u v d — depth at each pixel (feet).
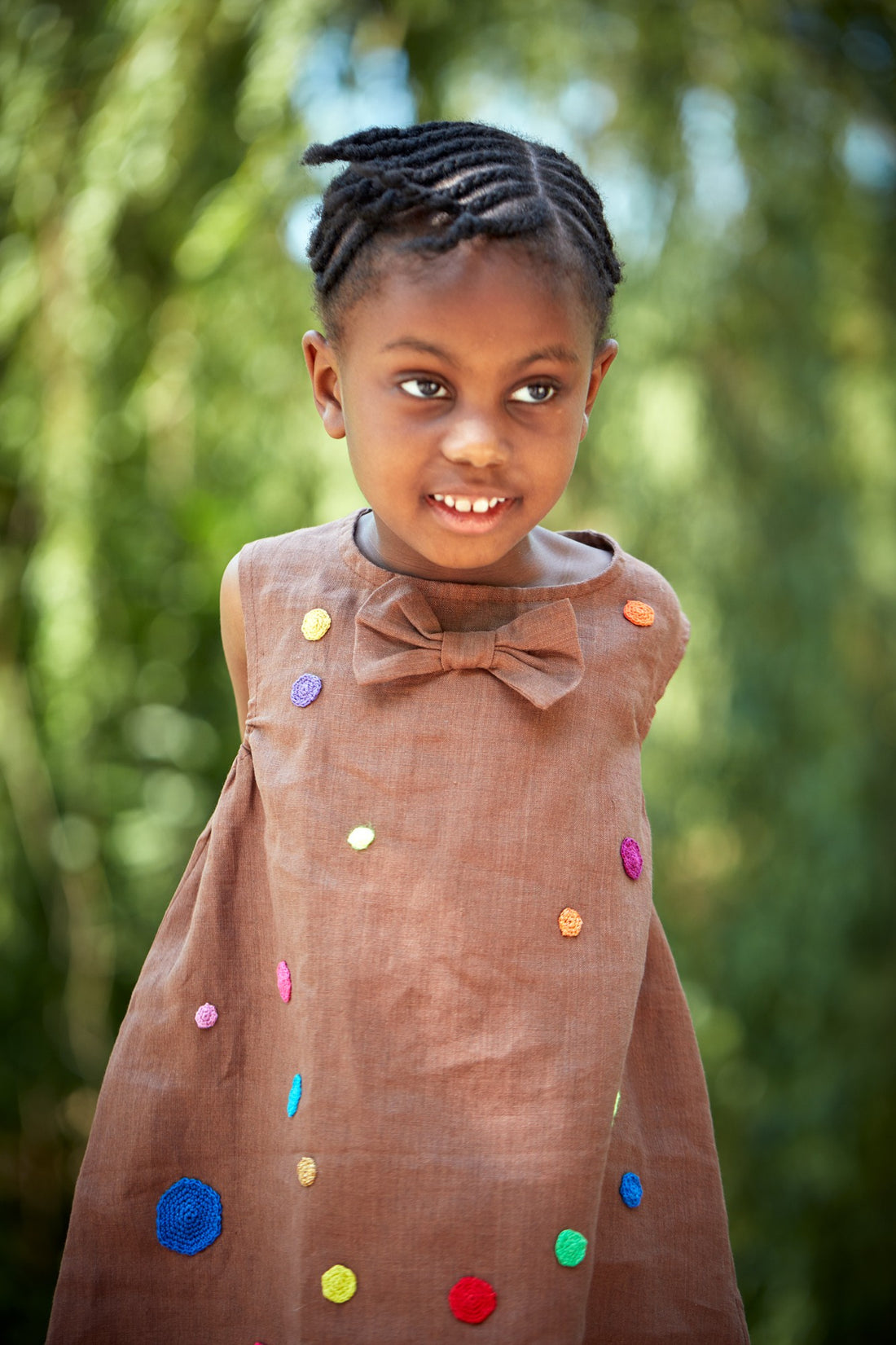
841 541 12.67
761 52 11.74
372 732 3.85
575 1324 3.52
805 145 12.10
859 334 13.02
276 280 11.96
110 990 13.29
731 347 12.17
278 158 11.18
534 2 11.32
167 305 12.09
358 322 3.57
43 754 12.59
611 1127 3.69
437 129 3.83
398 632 3.86
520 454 3.51
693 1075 4.26
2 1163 13.37
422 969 3.67
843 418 12.66
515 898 3.71
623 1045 3.73
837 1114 14.05
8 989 12.87
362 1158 3.59
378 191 3.57
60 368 11.64
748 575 12.41
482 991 3.67
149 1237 4.09
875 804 13.78
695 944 13.39
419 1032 3.66
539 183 3.69
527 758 3.80
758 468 12.41
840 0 12.67
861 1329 14.65
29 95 11.43
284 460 12.26
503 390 3.45
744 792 13.01
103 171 11.00
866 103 12.65
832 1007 13.76
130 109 11.00
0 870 12.48
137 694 12.86
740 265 11.85
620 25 11.49
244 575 4.32
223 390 12.25
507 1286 3.51
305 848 3.80
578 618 4.08
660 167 11.53
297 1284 3.63
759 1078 13.97
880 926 13.96
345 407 3.71
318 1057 3.67
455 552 3.59
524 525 3.60
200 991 4.13
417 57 11.46
